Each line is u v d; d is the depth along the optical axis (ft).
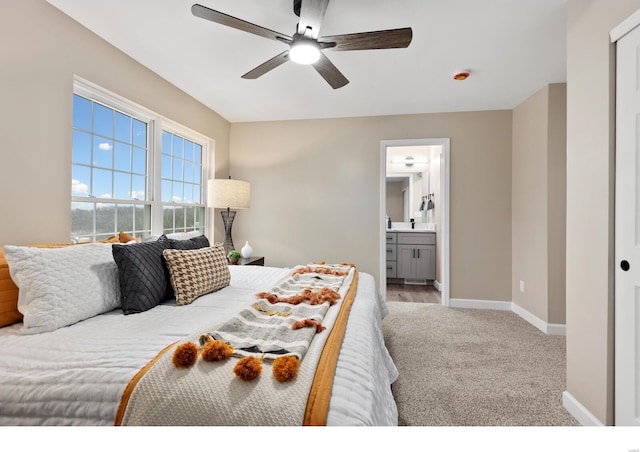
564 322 9.12
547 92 9.31
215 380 2.74
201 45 7.26
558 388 6.20
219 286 6.45
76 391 2.87
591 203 5.08
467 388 6.18
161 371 2.89
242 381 2.70
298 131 12.85
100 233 7.27
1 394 2.93
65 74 6.07
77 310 4.32
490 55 7.68
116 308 5.15
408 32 5.20
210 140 11.78
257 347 3.23
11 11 5.10
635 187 4.30
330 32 6.70
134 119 8.32
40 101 5.60
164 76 8.88
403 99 10.61
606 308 4.73
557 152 9.21
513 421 5.19
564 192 9.18
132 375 2.96
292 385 2.65
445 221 11.93
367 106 11.34
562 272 9.17
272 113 12.17
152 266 5.32
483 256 11.69
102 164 7.32
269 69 6.61
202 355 3.00
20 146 5.29
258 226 13.16
